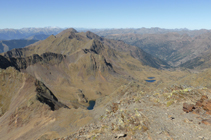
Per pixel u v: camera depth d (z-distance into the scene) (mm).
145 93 40750
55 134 55062
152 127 19703
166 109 25047
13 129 71375
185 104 23438
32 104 80188
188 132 17516
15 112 79250
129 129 20500
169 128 19016
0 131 74062
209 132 16609
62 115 68750
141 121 21219
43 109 76375
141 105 28734
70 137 24188
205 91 29703
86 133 23906
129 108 28312
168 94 31016
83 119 59375
